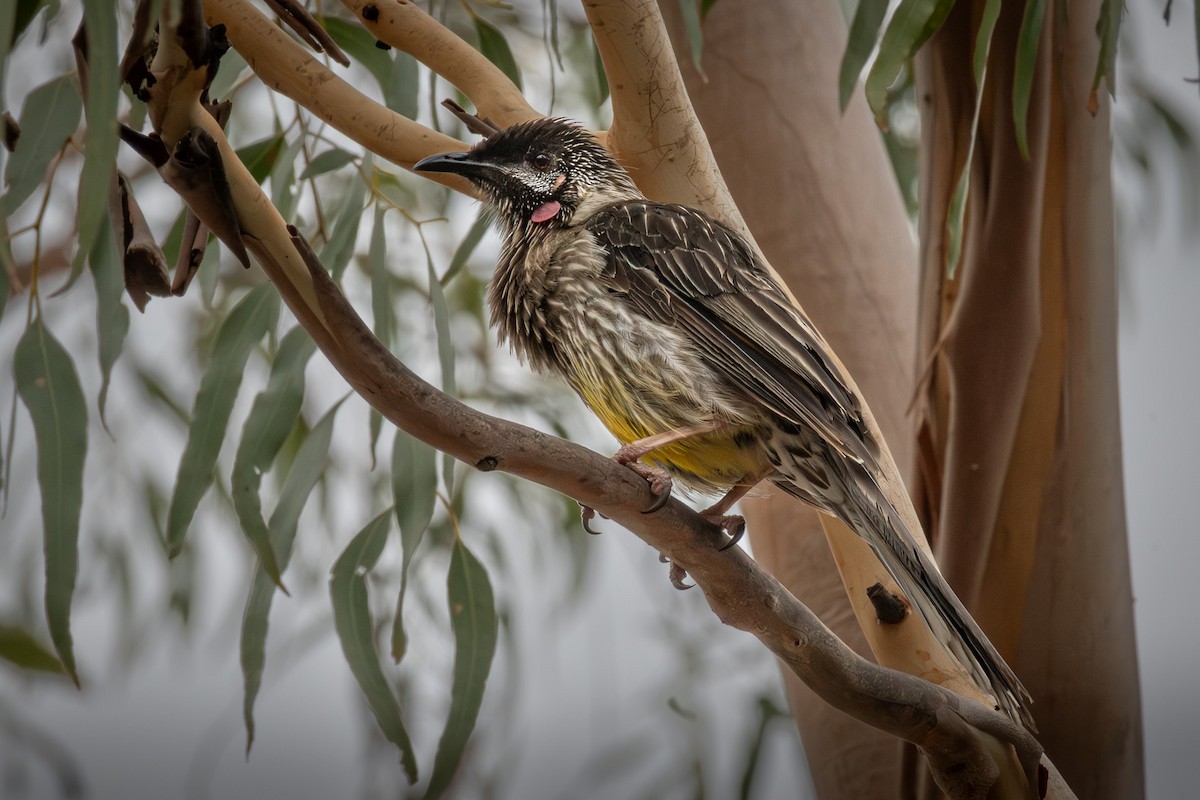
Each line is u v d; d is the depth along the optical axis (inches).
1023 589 280.2
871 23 245.0
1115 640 280.5
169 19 163.8
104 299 234.1
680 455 281.9
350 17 377.4
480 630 275.6
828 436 256.4
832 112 340.8
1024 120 258.5
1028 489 281.1
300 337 280.8
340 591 280.2
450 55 281.1
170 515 269.9
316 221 410.6
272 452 273.3
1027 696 237.5
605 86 330.3
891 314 333.4
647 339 273.4
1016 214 284.0
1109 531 281.4
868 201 338.6
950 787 239.9
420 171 305.9
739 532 264.7
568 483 212.5
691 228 280.8
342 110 269.0
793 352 267.1
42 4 237.1
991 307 285.3
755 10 340.8
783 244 333.4
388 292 299.0
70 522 230.5
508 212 307.9
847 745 315.3
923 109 301.0
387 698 273.0
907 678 232.5
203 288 327.0
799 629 226.2
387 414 195.9
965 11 289.1
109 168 163.3
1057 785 251.1
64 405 234.5
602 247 283.1
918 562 248.2
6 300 236.7
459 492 431.8
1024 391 282.2
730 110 336.8
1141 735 283.1
